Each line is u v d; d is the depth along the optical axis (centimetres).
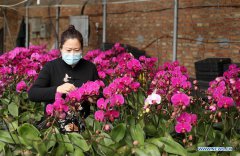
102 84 239
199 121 227
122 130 208
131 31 975
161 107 239
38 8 1205
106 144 205
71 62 262
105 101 214
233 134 239
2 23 1223
